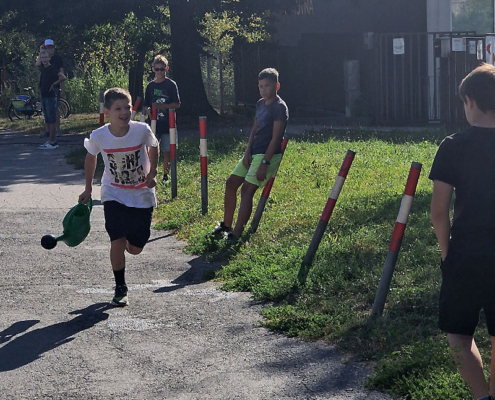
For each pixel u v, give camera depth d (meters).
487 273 3.27
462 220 3.32
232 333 5.07
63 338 5.06
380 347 4.54
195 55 23.48
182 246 7.86
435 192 3.36
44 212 9.72
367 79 21.86
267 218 8.53
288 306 5.43
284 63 26.38
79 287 6.36
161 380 4.30
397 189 9.78
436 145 14.67
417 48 20.55
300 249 6.91
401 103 20.50
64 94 30.89
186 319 5.41
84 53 33.06
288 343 4.82
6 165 14.19
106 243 8.05
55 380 4.35
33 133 21.08
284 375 4.29
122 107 5.52
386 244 6.81
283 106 7.43
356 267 6.11
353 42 22.97
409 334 4.67
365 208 8.54
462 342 3.42
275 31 28.12
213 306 5.71
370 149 14.03
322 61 24.98
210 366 4.49
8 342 5.00
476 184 3.28
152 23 25.17
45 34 24.28
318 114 24.08
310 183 10.70
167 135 11.29
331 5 26.05
